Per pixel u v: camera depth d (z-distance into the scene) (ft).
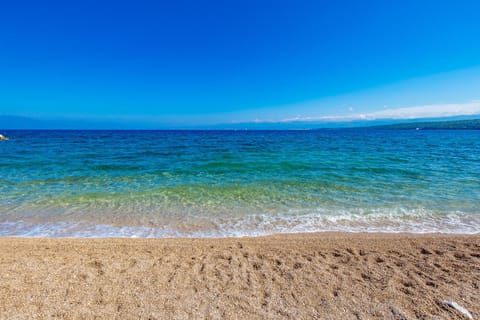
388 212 26.66
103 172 48.21
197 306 10.91
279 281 13.08
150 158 69.72
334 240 19.33
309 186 37.68
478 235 20.85
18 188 35.55
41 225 22.94
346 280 13.19
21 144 121.60
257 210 27.48
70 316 10.09
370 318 10.27
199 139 198.18
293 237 20.26
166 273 13.82
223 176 45.06
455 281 12.97
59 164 56.39
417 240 19.19
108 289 12.09
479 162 61.00
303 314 10.47
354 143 144.66
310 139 197.47
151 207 28.25
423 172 48.03
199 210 27.40
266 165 56.90
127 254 16.34
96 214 25.86
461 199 30.81
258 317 10.25
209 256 16.20
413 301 11.30
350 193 33.86
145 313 10.38
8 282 12.44
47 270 13.84
